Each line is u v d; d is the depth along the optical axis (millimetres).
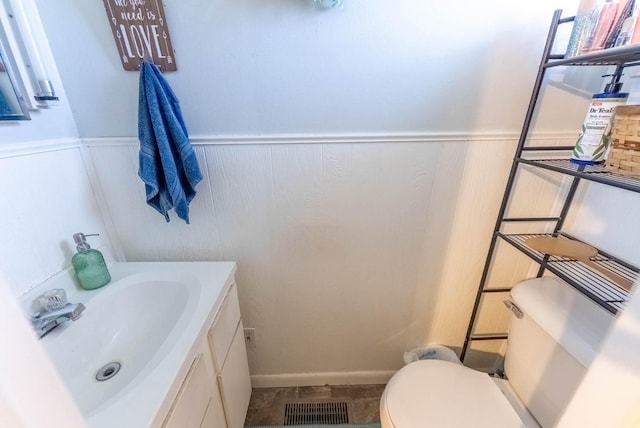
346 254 1161
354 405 1349
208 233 1117
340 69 908
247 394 1247
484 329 1336
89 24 836
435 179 1053
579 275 932
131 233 1108
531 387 885
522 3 854
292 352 1364
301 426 1267
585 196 1030
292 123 970
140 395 572
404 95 941
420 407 888
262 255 1159
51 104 855
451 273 1215
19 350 242
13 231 752
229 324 1019
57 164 876
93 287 916
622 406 360
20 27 754
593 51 742
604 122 754
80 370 761
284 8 842
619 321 361
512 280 1233
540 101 967
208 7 836
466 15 861
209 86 921
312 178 1039
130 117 943
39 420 254
